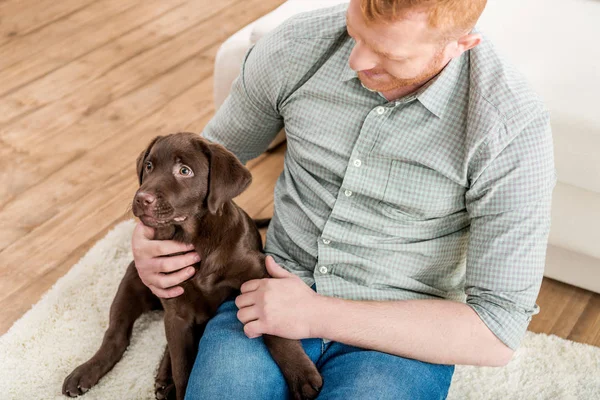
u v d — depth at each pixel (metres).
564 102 2.27
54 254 2.71
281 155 3.25
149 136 3.33
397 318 1.69
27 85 3.66
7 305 2.50
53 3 4.41
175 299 1.97
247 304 1.75
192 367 1.97
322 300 1.71
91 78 3.73
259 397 1.67
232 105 1.99
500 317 1.68
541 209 1.66
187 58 3.94
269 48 1.84
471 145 1.63
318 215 1.86
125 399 2.14
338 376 1.70
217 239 1.91
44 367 2.23
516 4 2.78
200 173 1.83
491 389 2.21
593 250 2.43
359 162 1.75
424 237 1.79
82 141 3.29
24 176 3.08
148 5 4.44
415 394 1.65
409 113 1.70
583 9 2.77
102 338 2.34
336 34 1.76
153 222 1.78
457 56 1.62
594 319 2.53
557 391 2.20
